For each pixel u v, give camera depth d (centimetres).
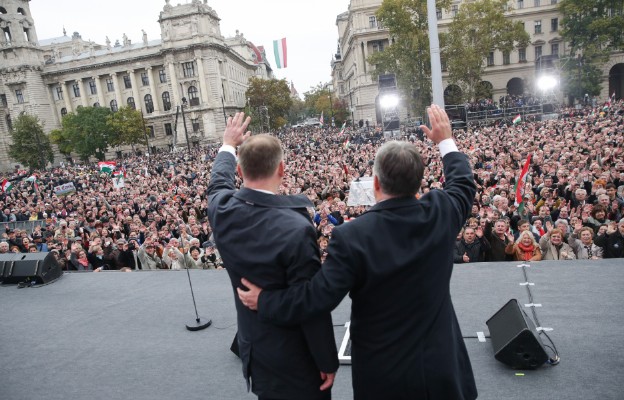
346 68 9212
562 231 737
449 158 210
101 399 265
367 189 905
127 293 442
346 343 303
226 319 361
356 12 6519
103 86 8019
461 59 4894
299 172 1956
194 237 1037
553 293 344
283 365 184
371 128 5262
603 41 4797
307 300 164
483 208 888
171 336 339
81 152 6731
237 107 8362
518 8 6000
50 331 366
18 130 6359
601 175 1109
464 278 398
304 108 16812
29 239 1159
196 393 263
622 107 3369
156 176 2838
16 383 291
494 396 237
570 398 227
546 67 4134
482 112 4238
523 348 254
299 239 173
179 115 7375
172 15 7181
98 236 1089
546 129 2516
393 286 169
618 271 375
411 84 4934
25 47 7700
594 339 275
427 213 175
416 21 4959
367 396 178
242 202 188
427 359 171
